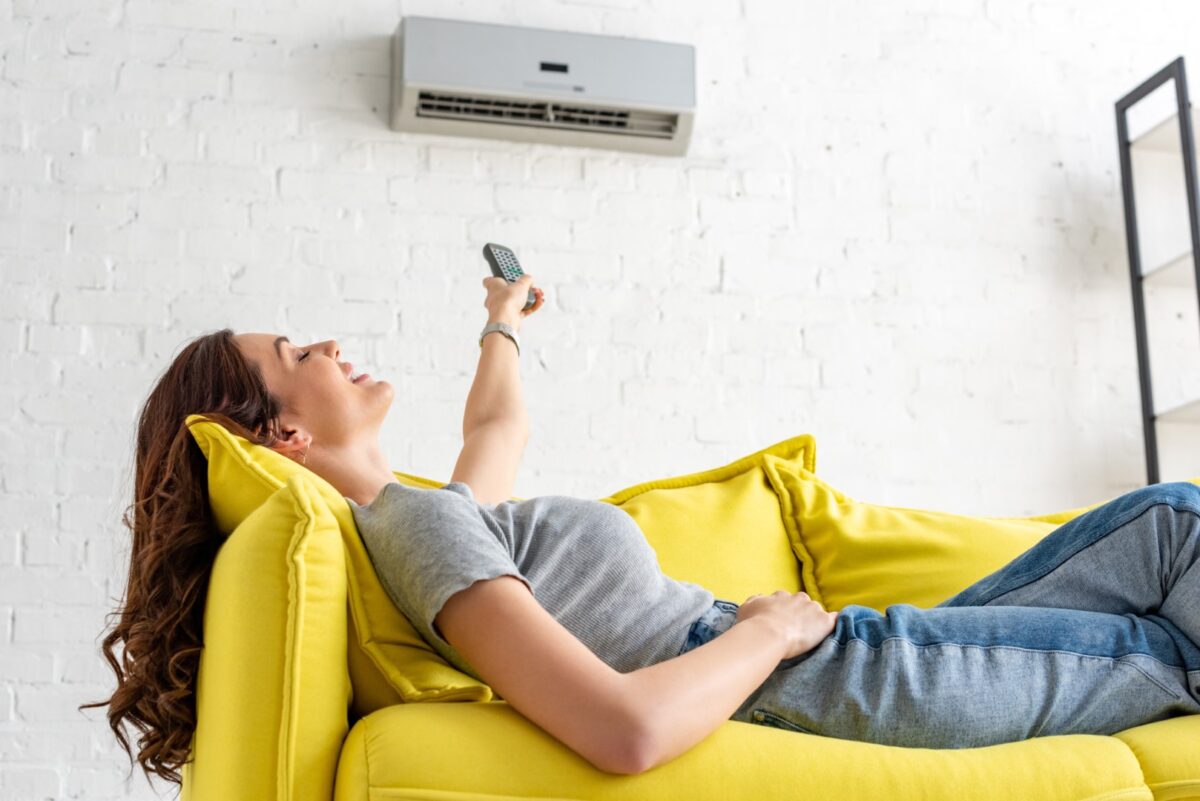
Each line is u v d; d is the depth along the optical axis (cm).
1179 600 141
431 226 338
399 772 109
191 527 142
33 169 319
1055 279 372
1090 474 361
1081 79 388
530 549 143
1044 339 367
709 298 349
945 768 120
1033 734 135
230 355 165
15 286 312
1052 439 361
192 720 137
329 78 341
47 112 323
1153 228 380
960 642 136
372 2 348
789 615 135
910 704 132
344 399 172
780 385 348
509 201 344
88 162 323
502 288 214
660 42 351
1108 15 394
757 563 190
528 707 117
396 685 128
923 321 361
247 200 329
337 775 116
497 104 344
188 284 321
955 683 133
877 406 352
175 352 316
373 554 136
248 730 119
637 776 113
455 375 329
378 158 339
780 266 356
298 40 341
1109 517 147
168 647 137
